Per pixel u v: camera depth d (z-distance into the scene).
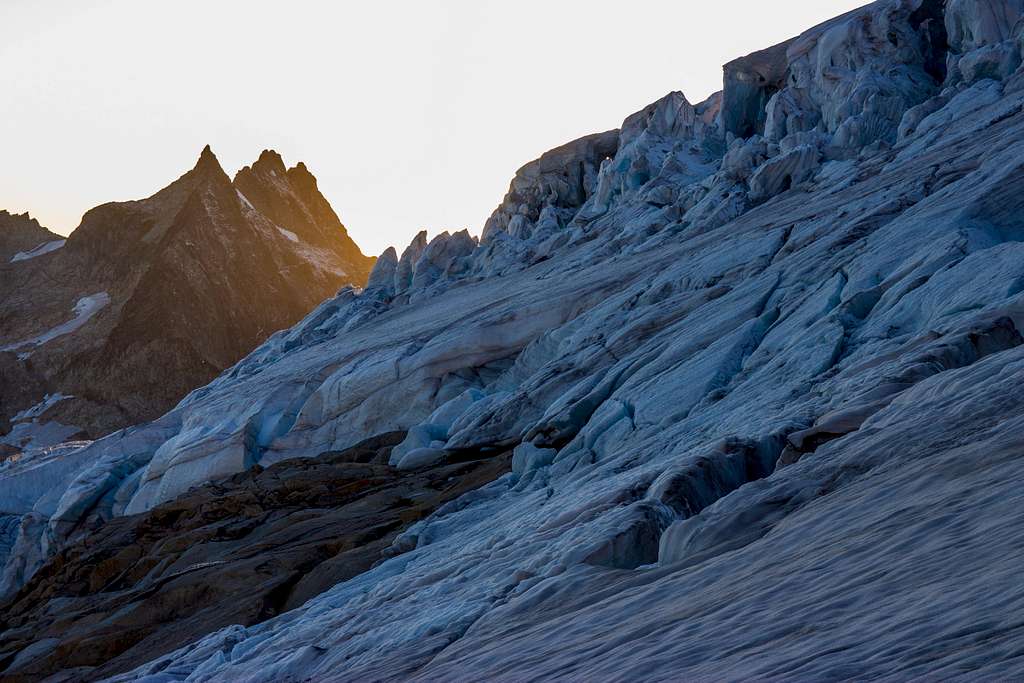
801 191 50.78
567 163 85.88
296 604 25.50
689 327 33.00
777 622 7.09
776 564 9.16
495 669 10.03
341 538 29.56
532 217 87.31
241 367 85.25
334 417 53.75
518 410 37.34
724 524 11.84
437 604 16.56
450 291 74.25
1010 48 48.50
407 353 52.66
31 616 38.59
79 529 61.38
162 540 39.62
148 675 20.61
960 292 21.30
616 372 32.38
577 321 42.62
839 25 59.62
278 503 38.53
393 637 15.38
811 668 5.53
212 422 62.50
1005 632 4.89
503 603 14.30
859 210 36.47
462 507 28.11
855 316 25.39
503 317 48.81
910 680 4.73
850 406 16.03
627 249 56.28
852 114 55.22
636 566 14.11
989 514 7.47
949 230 27.50
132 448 69.25
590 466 24.94
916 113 49.72
